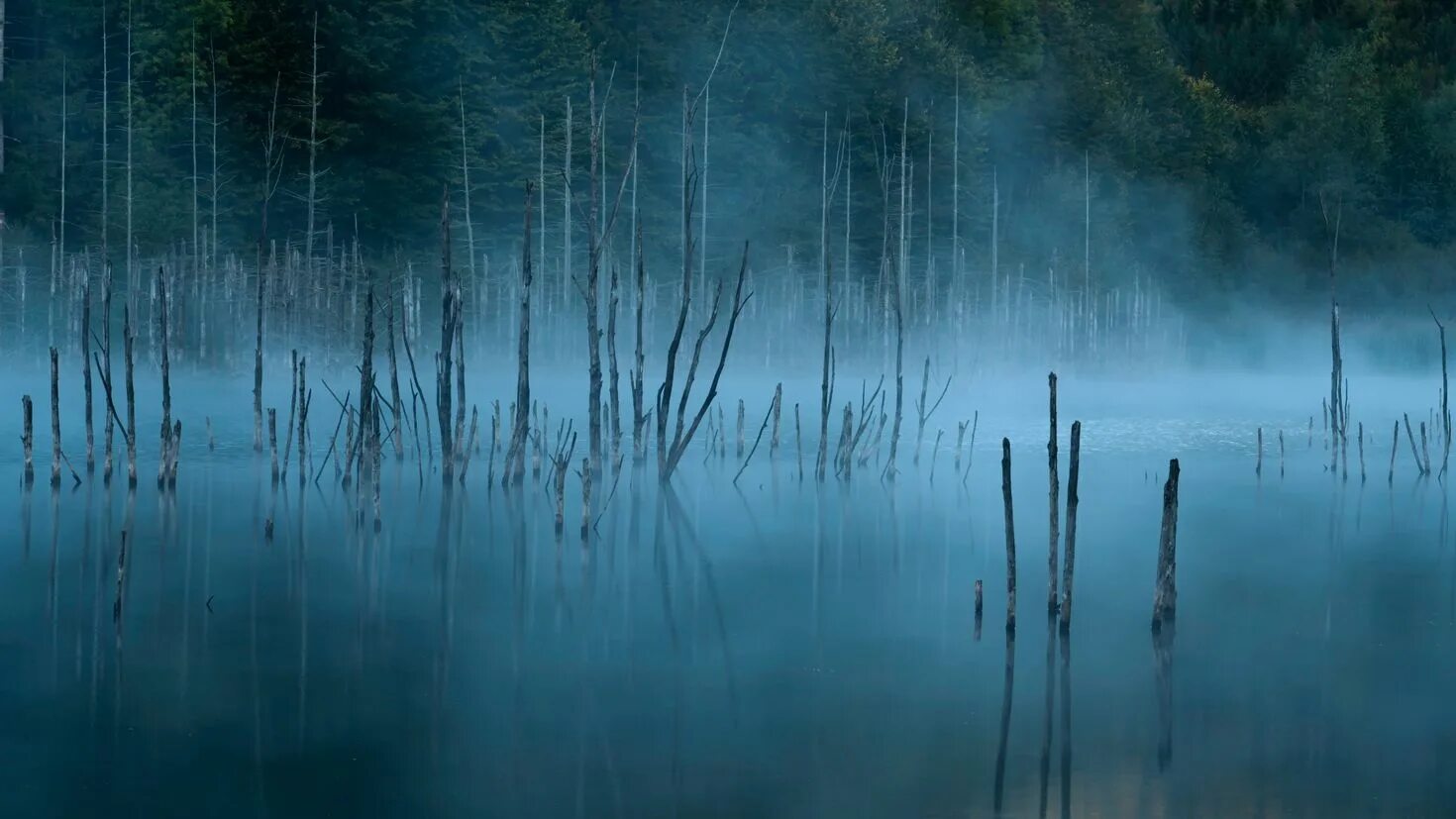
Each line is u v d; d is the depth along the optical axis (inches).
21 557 1087.6
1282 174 5123.0
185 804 633.6
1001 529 1266.0
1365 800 649.6
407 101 2883.9
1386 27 6259.8
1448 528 1295.5
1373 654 874.8
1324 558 1159.6
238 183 2861.7
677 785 660.7
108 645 871.1
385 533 1200.2
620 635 909.8
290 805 634.2
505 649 877.2
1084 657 866.8
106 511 1263.5
